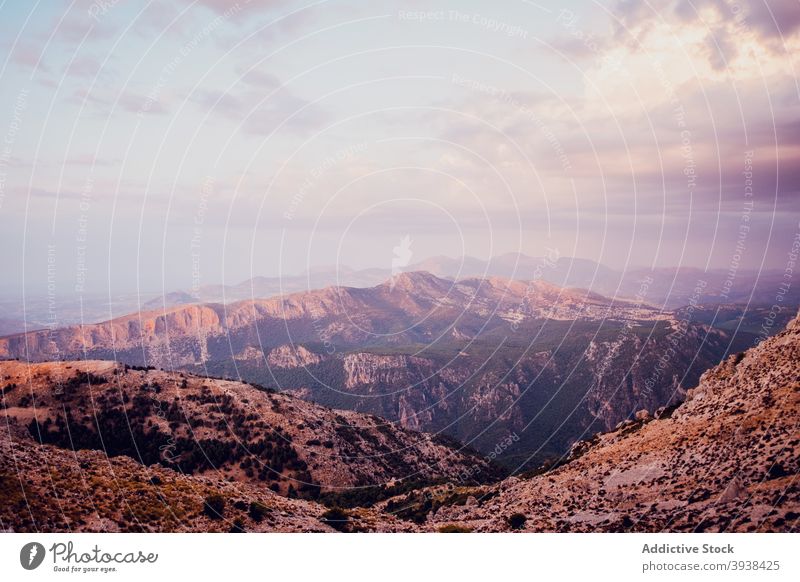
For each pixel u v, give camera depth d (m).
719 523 38.56
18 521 39.12
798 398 49.41
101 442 86.12
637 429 69.50
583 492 52.97
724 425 53.03
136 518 43.12
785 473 41.34
